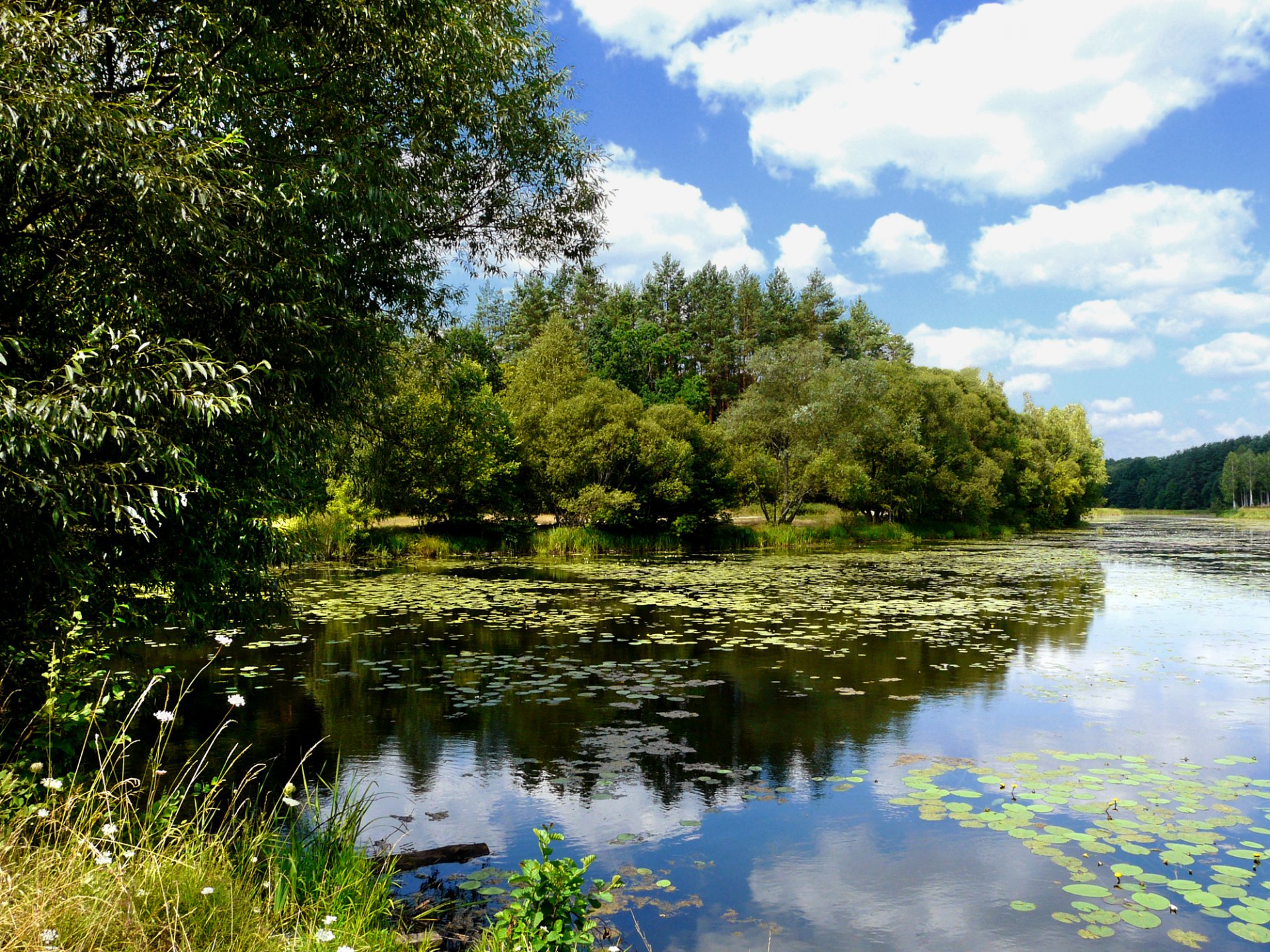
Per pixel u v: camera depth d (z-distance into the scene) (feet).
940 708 29.53
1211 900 15.25
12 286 16.28
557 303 218.18
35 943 8.57
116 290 17.37
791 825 19.11
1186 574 79.20
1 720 15.02
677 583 66.69
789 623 47.01
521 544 101.09
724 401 217.56
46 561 15.31
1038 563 90.74
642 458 106.93
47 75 13.98
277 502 22.58
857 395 121.29
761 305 228.63
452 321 36.96
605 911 15.07
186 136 17.39
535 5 31.42
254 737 24.99
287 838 14.89
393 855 16.25
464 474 90.12
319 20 21.33
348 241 24.70
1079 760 23.86
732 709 29.22
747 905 15.33
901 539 132.16
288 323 20.04
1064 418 239.09
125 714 26.13
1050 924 14.52
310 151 23.47
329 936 9.59
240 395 15.05
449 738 25.35
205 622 21.88
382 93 25.34
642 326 218.59
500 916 11.02
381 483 52.80
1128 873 16.49
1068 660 38.09
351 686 31.45
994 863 17.12
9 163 13.99
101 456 15.78
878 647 40.47
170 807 13.71
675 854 17.60
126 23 17.39
